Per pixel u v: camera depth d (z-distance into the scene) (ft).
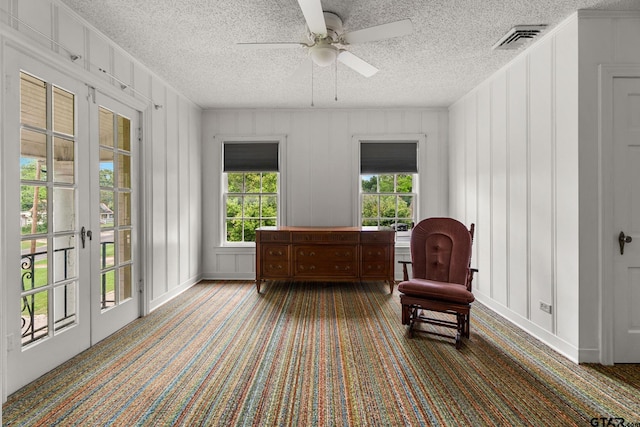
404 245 15.47
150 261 11.05
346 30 8.57
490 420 5.55
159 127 11.70
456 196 14.61
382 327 9.70
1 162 5.97
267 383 6.67
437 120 15.48
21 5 6.38
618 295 7.64
